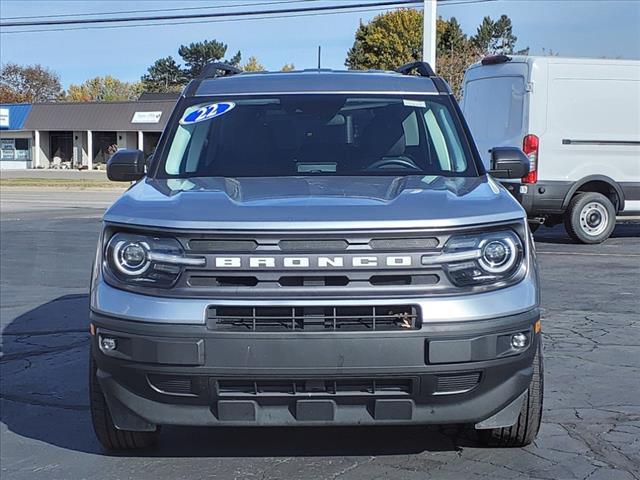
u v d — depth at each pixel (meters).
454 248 3.73
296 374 3.65
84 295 9.59
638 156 12.57
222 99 5.52
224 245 3.70
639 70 12.42
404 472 4.35
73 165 62.53
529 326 3.83
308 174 4.90
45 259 12.49
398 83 5.69
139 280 3.79
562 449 4.62
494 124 13.09
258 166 5.02
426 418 3.78
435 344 3.64
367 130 5.27
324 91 5.54
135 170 5.26
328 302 3.61
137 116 59.34
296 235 3.66
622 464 4.41
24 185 38.22
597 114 12.39
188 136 5.26
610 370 6.16
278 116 5.38
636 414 5.20
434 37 20.17
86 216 20.23
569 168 12.43
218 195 4.17
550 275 10.17
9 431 5.12
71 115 61.28
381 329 3.64
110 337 3.80
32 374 6.36
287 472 4.38
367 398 3.73
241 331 3.63
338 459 4.54
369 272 3.66
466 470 4.36
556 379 5.94
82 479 4.34
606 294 9.02
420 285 3.69
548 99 12.27
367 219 3.69
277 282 3.66
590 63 12.31
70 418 5.36
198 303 3.65
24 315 8.50
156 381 3.78
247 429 5.00
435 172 4.97
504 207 3.98
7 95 91.50
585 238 12.77
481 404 3.80
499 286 3.80
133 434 4.48
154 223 3.78
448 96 5.58
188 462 4.53
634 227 15.83
